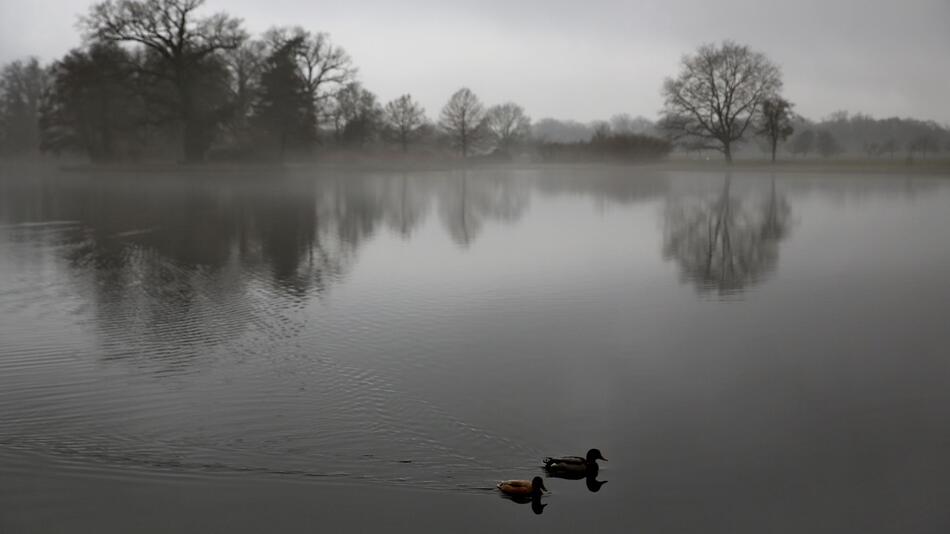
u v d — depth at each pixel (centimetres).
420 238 3441
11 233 3647
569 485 1108
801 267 2645
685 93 10300
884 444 1238
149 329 1861
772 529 1009
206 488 1093
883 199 5222
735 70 10119
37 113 11731
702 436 1262
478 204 5184
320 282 2420
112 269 2673
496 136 16100
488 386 1473
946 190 6041
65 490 1085
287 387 1460
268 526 1002
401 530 996
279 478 1120
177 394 1427
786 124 10819
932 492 1095
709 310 2045
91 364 1595
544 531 998
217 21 7675
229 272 2603
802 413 1356
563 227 3834
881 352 1680
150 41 7525
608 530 1002
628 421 1319
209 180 7562
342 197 5728
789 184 7106
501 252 3006
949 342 1742
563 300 2156
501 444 1227
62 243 3312
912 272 2519
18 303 2144
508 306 2084
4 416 1324
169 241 3362
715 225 3875
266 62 8756
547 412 1350
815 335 1811
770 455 1198
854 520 1030
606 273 2552
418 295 2219
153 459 1170
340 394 1427
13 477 1118
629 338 1789
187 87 7575
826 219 4072
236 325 1894
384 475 1129
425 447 1212
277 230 3744
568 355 1662
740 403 1398
